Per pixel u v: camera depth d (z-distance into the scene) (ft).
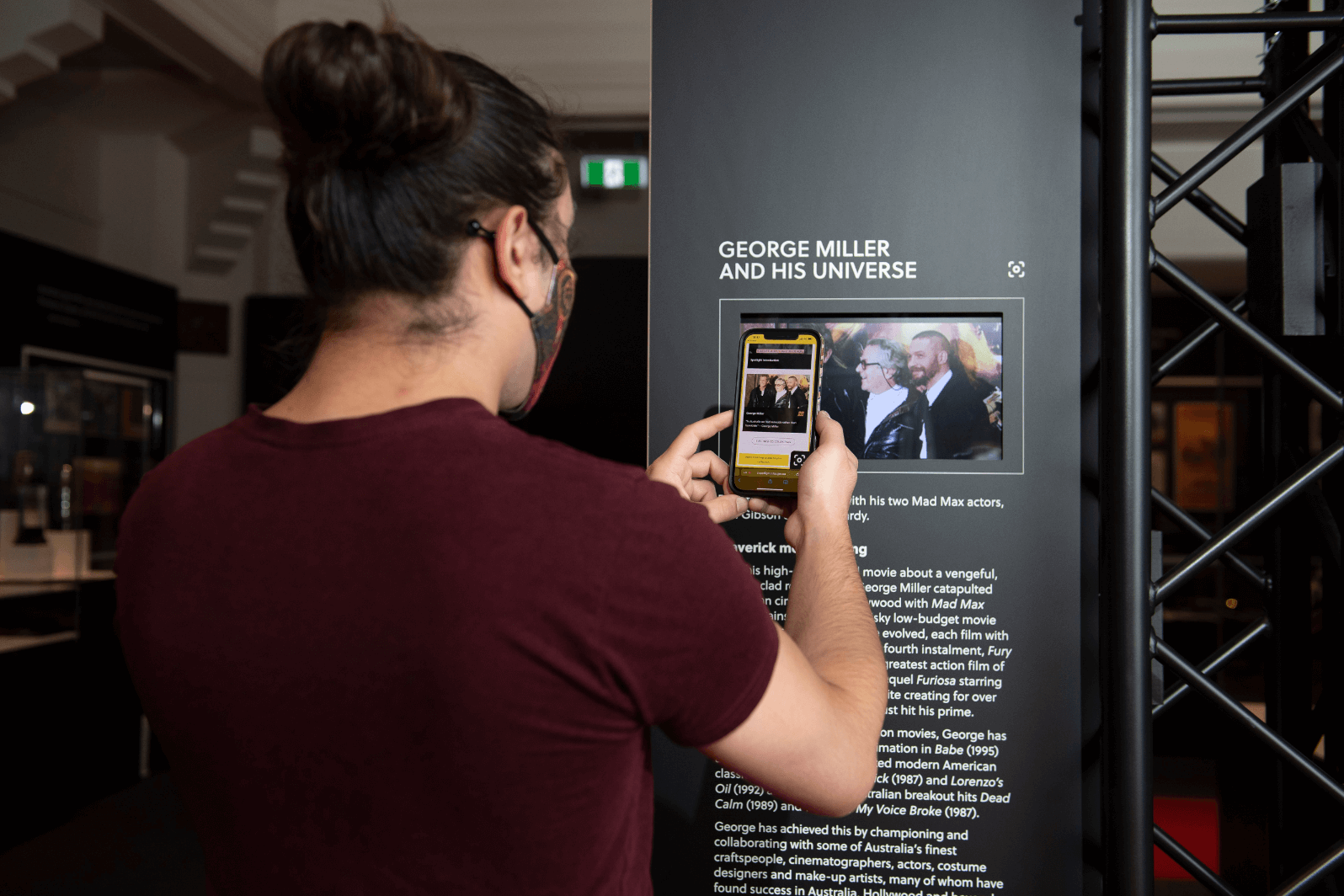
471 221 1.74
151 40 14.02
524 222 1.83
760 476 3.29
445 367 1.76
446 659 1.48
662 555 1.58
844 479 2.74
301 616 1.54
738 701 1.64
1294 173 4.19
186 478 1.73
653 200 3.83
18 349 13.62
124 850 6.92
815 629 2.29
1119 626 3.47
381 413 1.67
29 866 6.66
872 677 2.10
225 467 1.71
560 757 1.57
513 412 2.19
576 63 14.40
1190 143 14.98
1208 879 3.81
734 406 3.36
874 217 3.73
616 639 1.53
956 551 3.68
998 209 3.67
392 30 1.73
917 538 3.69
